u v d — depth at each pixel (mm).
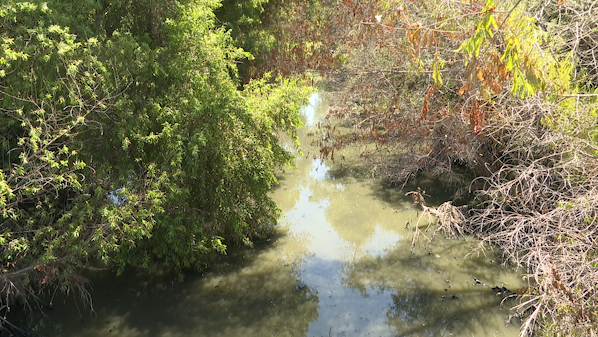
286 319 7832
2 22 6656
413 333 7332
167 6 8297
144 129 7852
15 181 6648
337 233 11102
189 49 8578
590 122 6531
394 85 10430
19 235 7062
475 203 11234
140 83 8133
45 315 7957
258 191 9398
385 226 11328
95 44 7098
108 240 7301
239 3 13039
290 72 12250
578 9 7191
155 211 7660
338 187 13953
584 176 6441
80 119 6699
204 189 8859
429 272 9117
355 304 8211
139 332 7516
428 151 10898
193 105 8320
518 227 6539
